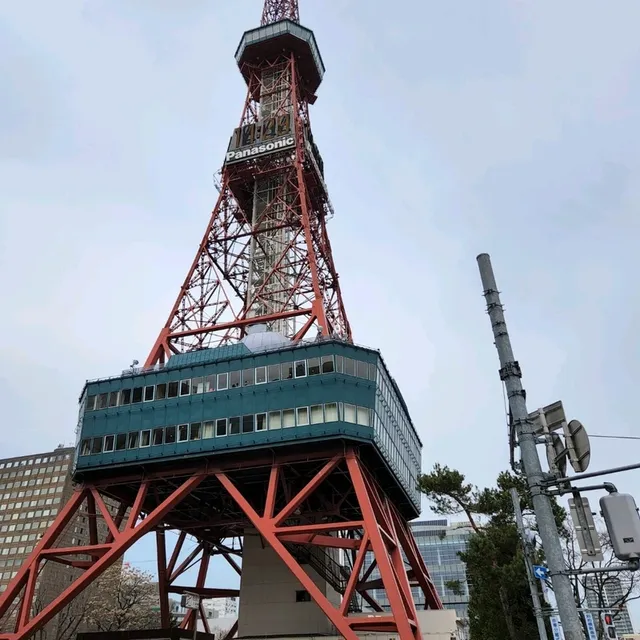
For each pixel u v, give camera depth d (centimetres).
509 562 4416
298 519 6594
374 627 4694
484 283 1683
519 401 1528
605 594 4578
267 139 8744
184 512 7081
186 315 7506
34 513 15525
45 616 5241
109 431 6162
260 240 8288
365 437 5453
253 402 5800
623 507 1345
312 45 10050
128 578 10100
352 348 5841
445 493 5219
